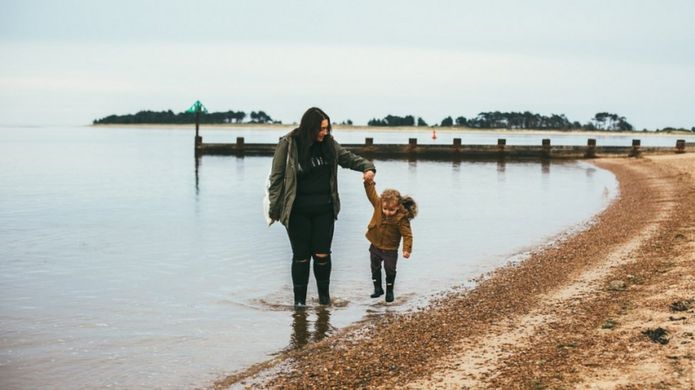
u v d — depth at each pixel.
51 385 5.88
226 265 11.23
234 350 6.80
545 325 7.09
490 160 48.59
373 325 7.59
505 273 10.30
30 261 11.67
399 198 8.15
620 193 24.41
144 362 6.46
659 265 9.77
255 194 24.50
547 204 21.05
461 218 17.42
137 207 20.33
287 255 12.15
